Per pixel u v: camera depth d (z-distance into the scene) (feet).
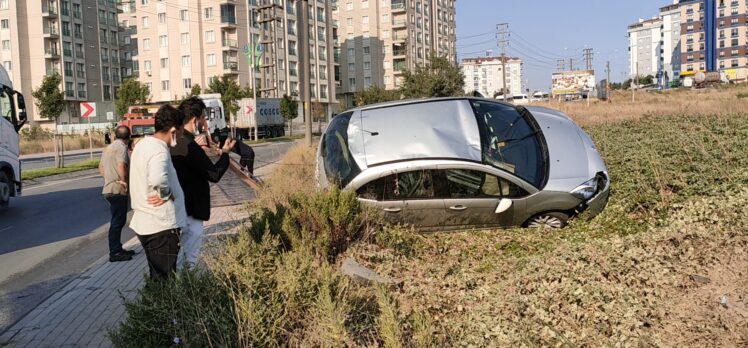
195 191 17.52
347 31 333.62
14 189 46.68
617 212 25.35
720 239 17.26
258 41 250.37
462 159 25.32
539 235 23.39
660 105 143.23
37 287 23.62
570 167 26.08
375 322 13.39
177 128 16.07
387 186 25.25
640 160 31.68
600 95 278.67
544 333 13.33
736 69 415.44
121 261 26.18
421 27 345.31
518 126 27.50
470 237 23.77
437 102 27.89
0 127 44.60
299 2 78.02
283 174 42.09
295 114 197.36
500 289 16.17
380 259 20.27
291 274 13.76
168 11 242.78
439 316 15.38
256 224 20.59
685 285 15.01
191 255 17.56
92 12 276.21
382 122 27.17
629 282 15.56
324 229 21.13
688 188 25.66
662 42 519.19
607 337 13.17
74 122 261.85
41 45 249.34
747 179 24.32
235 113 164.25
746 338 11.97
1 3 245.04
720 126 42.73
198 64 240.32
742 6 428.56
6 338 16.99
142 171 15.74
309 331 12.94
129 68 300.20
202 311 12.42
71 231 36.19
